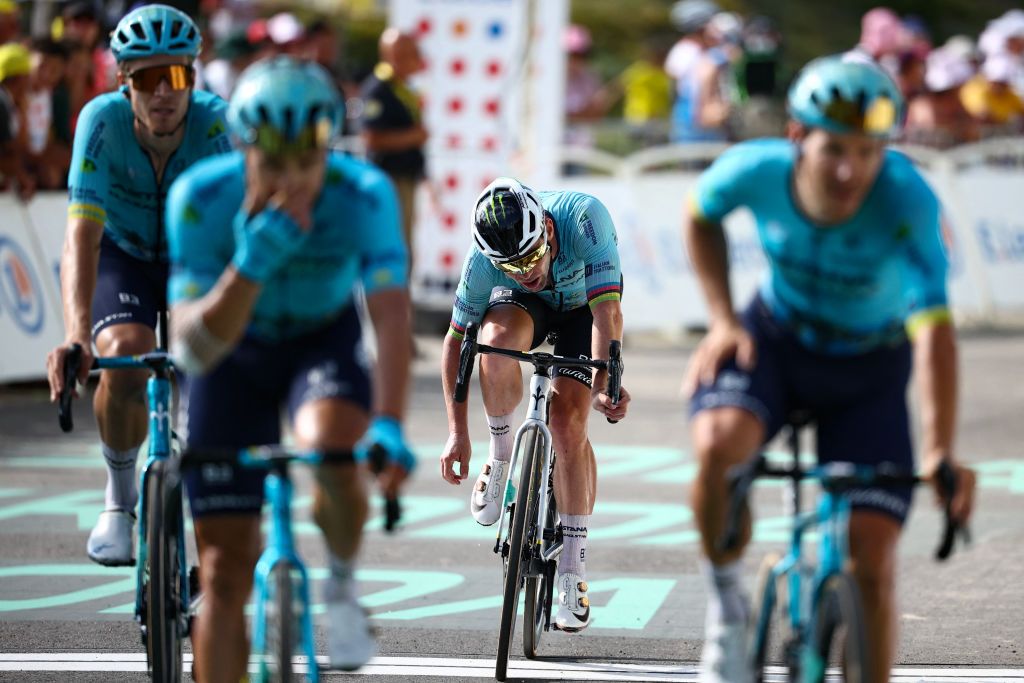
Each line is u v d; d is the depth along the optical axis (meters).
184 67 15.66
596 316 16.19
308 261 11.54
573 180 43.56
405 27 43.06
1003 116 48.81
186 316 11.04
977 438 30.03
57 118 33.72
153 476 13.21
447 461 16.55
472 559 21.02
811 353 12.20
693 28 49.53
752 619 13.07
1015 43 50.75
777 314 12.28
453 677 15.57
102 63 37.09
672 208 43.47
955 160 45.97
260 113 10.42
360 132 38.28
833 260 11.66
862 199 11.37
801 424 12.60
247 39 38.81
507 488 16.64
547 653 16.69
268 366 12.10
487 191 15.51
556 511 16.94
